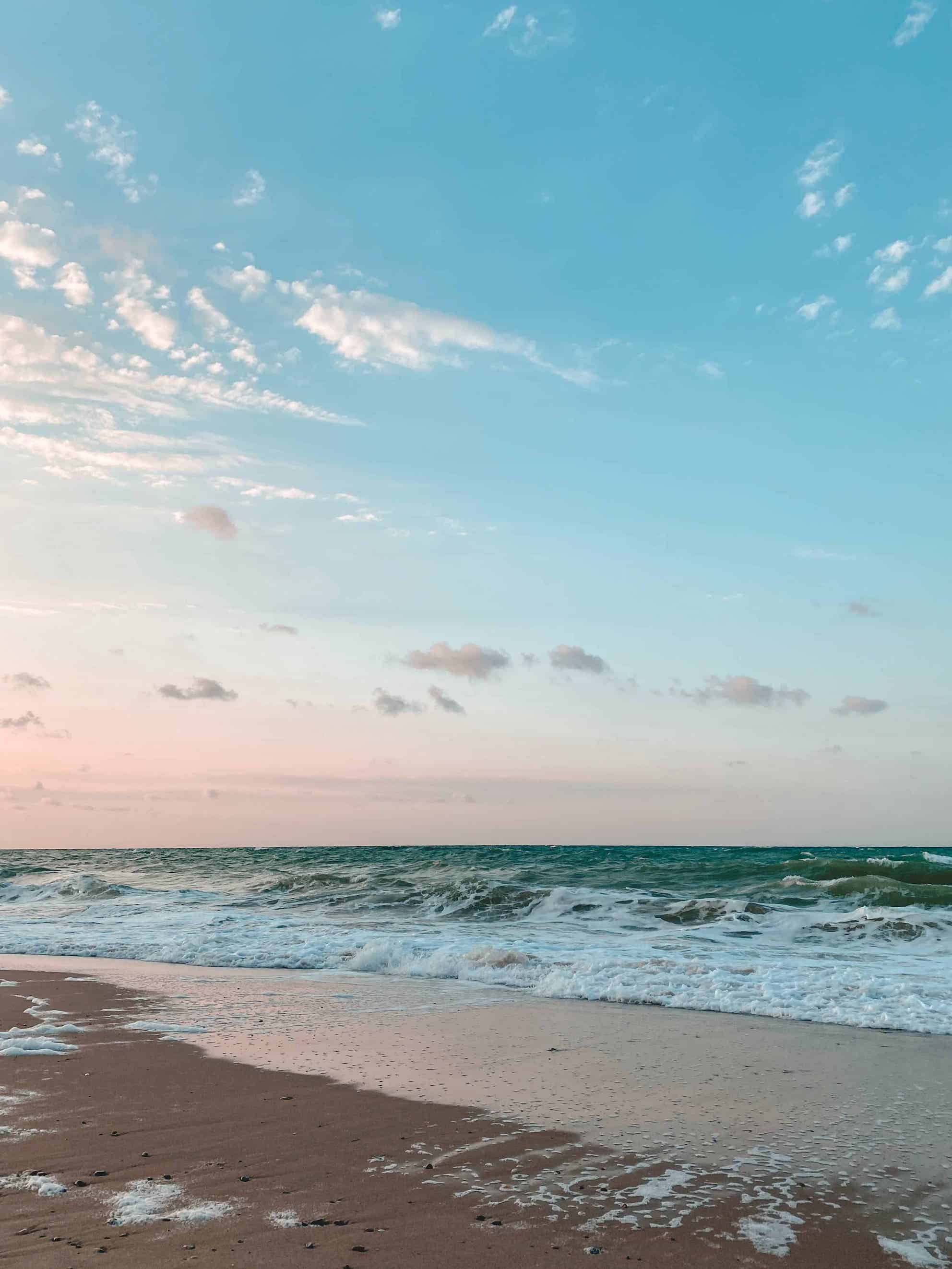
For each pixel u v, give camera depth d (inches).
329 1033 391.9
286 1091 299.9
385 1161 233.8
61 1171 226.1
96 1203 204.4
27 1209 201.0
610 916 858.8
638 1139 250.5
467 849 2187.5
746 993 473.4
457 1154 239.0
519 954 582.2
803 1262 179.5
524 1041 375.9
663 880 1170.6
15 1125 263.6
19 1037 384.2
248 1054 353.1
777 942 687.7
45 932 786.2
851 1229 194.4
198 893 1182.3
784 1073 323.0
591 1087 304.8
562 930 768.3
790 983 495.5
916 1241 189.0
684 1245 185.8
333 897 1040.8
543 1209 203.3
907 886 979.3
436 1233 189.5
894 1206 206.5
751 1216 200.5
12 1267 170.4
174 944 688.4
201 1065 335.3
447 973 561.6
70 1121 266.7
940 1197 211.9
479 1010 446.9
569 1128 259.9
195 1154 238.5
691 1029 400.8
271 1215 197.9
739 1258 180.4
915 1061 340.8
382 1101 288.2
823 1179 222.4
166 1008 454.6
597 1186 217.3
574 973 534.3
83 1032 394.0
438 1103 285.1
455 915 895.1
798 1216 200.8
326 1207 203.3
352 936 725.3
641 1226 194.9
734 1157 237.5
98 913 975.0
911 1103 286.2
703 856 1753.2
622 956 591.5
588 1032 393.1
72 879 1299.2
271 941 695.7
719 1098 291.1
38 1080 313.3
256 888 1240.2
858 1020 416.5
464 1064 335.9
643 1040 378.9
